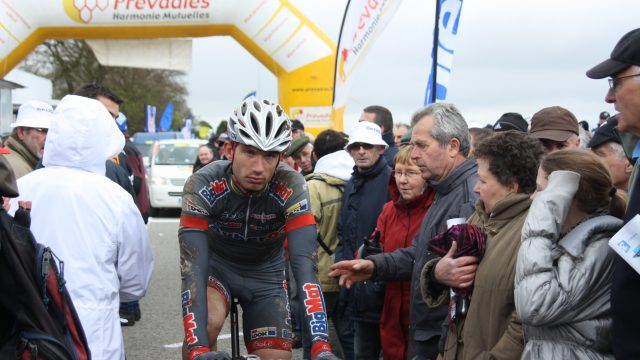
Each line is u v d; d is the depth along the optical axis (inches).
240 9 435.2
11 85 523.2
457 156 112.2
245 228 103.8
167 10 432.5
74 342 87.3
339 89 367.9
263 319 109.3
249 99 97.3
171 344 207.5
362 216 154.0
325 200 168.6
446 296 100.6
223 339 215.9
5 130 520.4
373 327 141.5
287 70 444.1
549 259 77.5
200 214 98.1
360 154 154.2
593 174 80.7
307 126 445.1
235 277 109.0
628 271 68.7
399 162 127.0
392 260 116.1
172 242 428.8
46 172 101.7
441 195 112.3
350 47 360.5
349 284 114.6
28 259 83.0
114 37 446.9
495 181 93.8
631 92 72.7
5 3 424.2
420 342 109.8
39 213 98.7
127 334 219.5
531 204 84.4
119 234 101.8
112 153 106.1
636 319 67.8
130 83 1343.5
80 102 103.0
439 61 205.8
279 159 98.0
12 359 80.7
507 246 87.4
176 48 491.5
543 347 79.7
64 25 435.8
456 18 205.3
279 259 113.9
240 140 93.4
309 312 92.7
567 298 75.6
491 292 86.7
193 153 621.3
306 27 440.1
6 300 80.7
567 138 143.4
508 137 94.7
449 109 112.1
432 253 105.5
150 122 1235.2
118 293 103.6
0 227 79.5
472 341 88.4
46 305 84.0
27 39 438.3
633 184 73.0
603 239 78.8
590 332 77.7
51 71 1134.4
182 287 94.8
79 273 97.4
